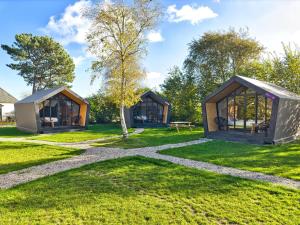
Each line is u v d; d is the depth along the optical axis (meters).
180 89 34.34
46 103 26.19
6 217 5.75
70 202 6.55
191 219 5.59
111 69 18.53
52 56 48.69
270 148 14.17
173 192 7.21
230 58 33.94
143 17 18.34
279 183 7.92
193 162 10.91
